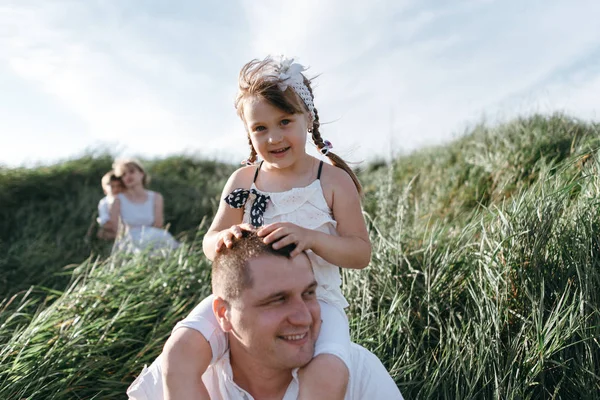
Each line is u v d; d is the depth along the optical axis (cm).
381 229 415
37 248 631
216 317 204
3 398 280
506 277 297
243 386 208
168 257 475
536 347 263
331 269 237
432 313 319
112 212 696
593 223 302
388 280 355
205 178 1048
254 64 235
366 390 216
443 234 397
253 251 194
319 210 235
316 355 199
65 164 959
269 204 238
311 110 244
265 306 190
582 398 248
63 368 314
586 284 269
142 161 1140
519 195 346
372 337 321
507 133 560
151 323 376
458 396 258
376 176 736
